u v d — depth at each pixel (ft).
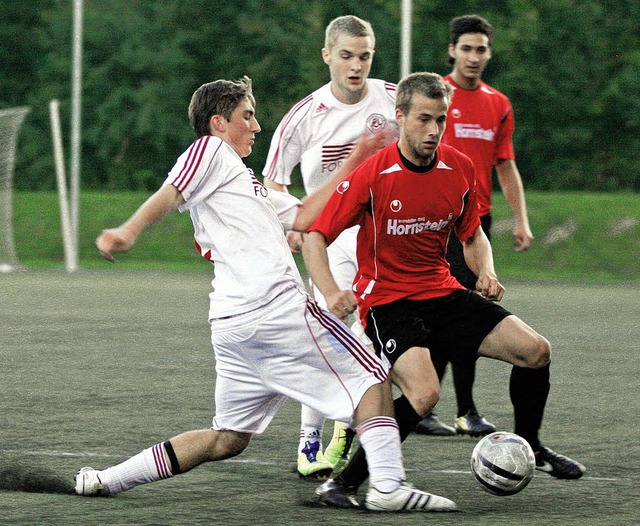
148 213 49.21
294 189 353.10
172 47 401.29
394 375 54.85
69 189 347.77
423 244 56.90
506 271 249.75
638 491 54.70
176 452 52.06
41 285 200.03
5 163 244.83
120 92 400.88
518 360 56.18
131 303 166.40
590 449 65.82
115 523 47.47
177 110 400.06
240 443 52.60
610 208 271.90
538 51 363.97
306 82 383.24
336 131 67.51
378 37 367.25
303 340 49.83
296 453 64.44
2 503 51.03
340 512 50.11
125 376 95.14
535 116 364.58
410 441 69.87
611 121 363.56
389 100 68.23
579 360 108.27
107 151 399.03
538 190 366.22
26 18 418.72
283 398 52.47
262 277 50.06
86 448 64.69
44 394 85.30
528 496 53.62
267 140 385.50
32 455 62.34
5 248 246.88
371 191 55.11
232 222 50.75
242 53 398.62
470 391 72.08
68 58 410.93
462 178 56.44
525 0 364.79
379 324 56.44
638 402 83.56
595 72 361.10
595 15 360.28
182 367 100.83
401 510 50.11
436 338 57.72
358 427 50.57
